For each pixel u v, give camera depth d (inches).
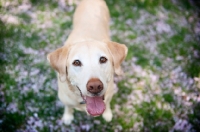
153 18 51.9
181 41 48.8
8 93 38.3
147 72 43.1
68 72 26.8
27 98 38.2
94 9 36.9
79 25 35.2
